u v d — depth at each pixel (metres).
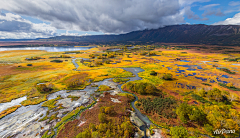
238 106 62.62
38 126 53.66
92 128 48.47
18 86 95.19
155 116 59.81
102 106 68.75
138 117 59.84
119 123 54.16
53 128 52.69
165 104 68.94
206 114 53.19
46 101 74.31
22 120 57.53
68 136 47.44
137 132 49.72
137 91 85.12
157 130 50.81
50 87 91.50
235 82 100.38
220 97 66.81
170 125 53.00
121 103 72.06
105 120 55.91
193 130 48.50
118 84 103.25
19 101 74.31
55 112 63.84
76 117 60.22
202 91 76.31
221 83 96.94
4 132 50.19
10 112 62.78
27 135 48.69
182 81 105.69
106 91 89.75
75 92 87.44
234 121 45.38
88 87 96.88
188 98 75.31
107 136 43.91
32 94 82.56
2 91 85.75
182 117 51.78
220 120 46.56
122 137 45.72
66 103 72.56
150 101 73.44
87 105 70.81
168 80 109.06
